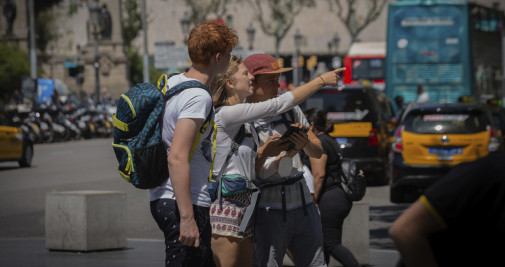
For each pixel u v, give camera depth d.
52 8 92.88
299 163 6.32
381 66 51.88
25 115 41.69
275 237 6.19
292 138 5.91
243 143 5.93
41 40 92.19
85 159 30.48
